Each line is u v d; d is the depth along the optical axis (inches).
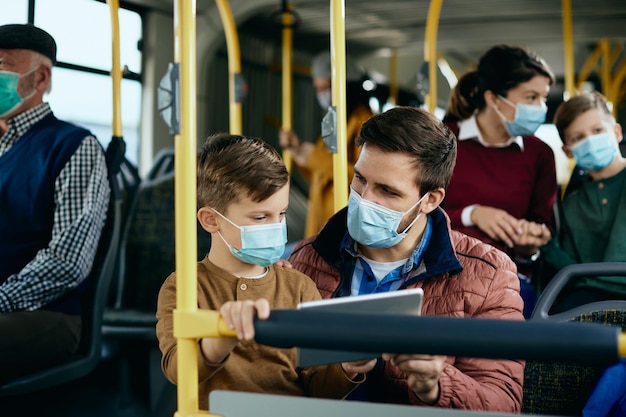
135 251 176.2
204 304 78.3
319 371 78.4
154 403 160.1
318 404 61.6
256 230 77.2
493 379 80.4
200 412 63.7
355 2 249.9
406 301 62.7
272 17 265.4
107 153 137.0
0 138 133.1
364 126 83.7
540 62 135.8
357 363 74.5
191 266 63.2
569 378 90.3
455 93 143.5
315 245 89.0
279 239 78.0
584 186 142.9
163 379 161.2
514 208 138.4
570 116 140.0
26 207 129.2
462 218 135.2
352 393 87.4
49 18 165.3
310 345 59.1
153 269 175.3
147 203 177.8
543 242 131.5
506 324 56.5
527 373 91.1
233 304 61.3
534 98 135.3
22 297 121.2
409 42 310.8
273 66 303.4
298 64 317.4
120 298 173.8
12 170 130.3
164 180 178.7
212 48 250.1
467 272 84.6
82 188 129.1
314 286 83.6
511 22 274.4
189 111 63.3
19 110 132.5
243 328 60.0
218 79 262.5
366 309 61.9
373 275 87.8
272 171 76.7
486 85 137.3
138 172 203.6
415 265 85.6
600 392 85.0
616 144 140.1
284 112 237.8
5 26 132.3
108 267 132.0
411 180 81.0
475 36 297.6
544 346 55.3
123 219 178.1
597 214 139.6
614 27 269.7
